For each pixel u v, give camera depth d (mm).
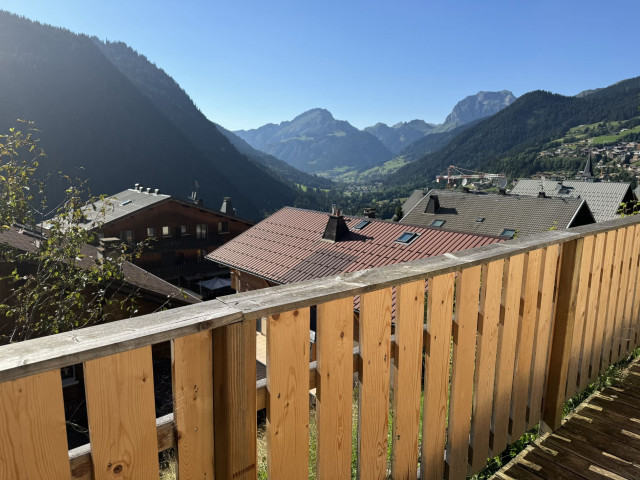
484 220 36562
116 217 37125
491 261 1968
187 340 1094
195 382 1128
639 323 3691
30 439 898
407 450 1771
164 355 10492
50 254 7621
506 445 2354
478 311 2006
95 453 983
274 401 1287
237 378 1157
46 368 860
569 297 2455
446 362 1869
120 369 999
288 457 1354
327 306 1377
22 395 877
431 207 40469
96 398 968
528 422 2469
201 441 1167
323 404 1418
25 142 7512
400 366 1665
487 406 2156
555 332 2525
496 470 2365
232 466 1188
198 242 41375
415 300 1669
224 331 1133
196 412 1144
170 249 39562
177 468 1140
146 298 13148
